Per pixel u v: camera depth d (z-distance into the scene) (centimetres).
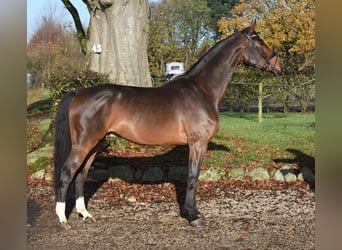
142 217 545
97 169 754
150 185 716
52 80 788
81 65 2298
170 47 2634
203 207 593
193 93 514
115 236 468
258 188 705
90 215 531
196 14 2766
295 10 2048
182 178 746
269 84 1527
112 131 505
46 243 443
